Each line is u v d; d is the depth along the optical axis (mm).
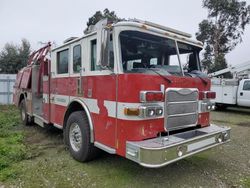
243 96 13023
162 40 4281
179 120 3906
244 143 6527
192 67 4961
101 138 4051
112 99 3748
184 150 3498
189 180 4047
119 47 3697
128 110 3449
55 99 5711
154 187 3771
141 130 3473
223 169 4566
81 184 3828
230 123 10000
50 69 5949
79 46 4711
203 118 4477
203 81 4410
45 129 7531
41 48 6891
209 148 3979
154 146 3232
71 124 4910
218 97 14148
